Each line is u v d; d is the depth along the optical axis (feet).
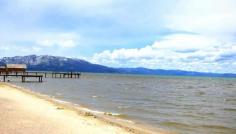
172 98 202.08
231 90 353.51
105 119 77.92
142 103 152.76
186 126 86.69
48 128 54.60
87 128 59.26
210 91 319.88
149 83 482.28
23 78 316.81
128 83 444.55
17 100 101.60
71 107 96.43
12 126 52.75
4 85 191.52
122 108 122.31
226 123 98.17
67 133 52.31
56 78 500.33
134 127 72.13
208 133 77.92
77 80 463.42
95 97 171.42
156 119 96.12
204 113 126.93
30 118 63.67
